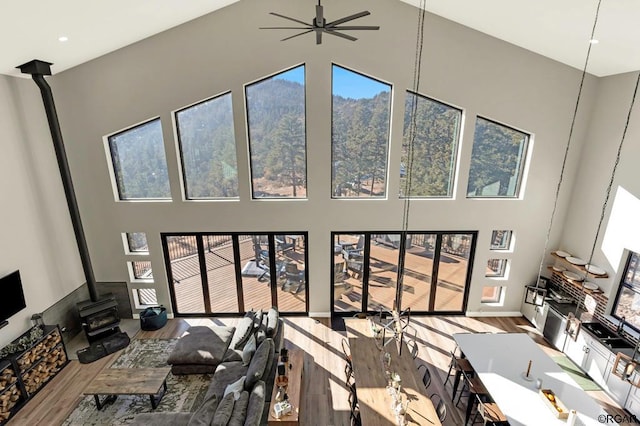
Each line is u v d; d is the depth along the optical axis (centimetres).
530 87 602
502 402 385
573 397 395
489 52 586
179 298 720
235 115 612
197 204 655
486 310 719
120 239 673
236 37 581
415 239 684
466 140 625
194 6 525
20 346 503
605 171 572
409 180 600
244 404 411
